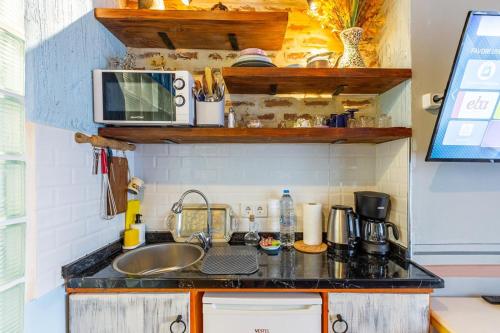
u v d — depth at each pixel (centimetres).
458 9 119
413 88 121
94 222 119
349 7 136
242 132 123
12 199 77
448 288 120
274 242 140
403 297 100
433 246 121
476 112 107
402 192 126
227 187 156
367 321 101
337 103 155
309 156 156
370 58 153
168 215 155
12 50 76
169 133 122
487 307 110
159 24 125
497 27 99
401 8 128
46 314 91
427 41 120
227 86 139
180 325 101
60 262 97
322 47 156
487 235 121
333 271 109
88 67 115
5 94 74
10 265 76
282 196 156
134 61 151
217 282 101
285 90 146
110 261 122
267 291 104
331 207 141
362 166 156
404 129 121
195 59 154
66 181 101
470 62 102
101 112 118
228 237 152
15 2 77
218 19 121
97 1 123
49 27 92
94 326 101
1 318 72
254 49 128
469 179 121
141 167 155
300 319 100
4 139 74
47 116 91
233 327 100
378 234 130
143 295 101
